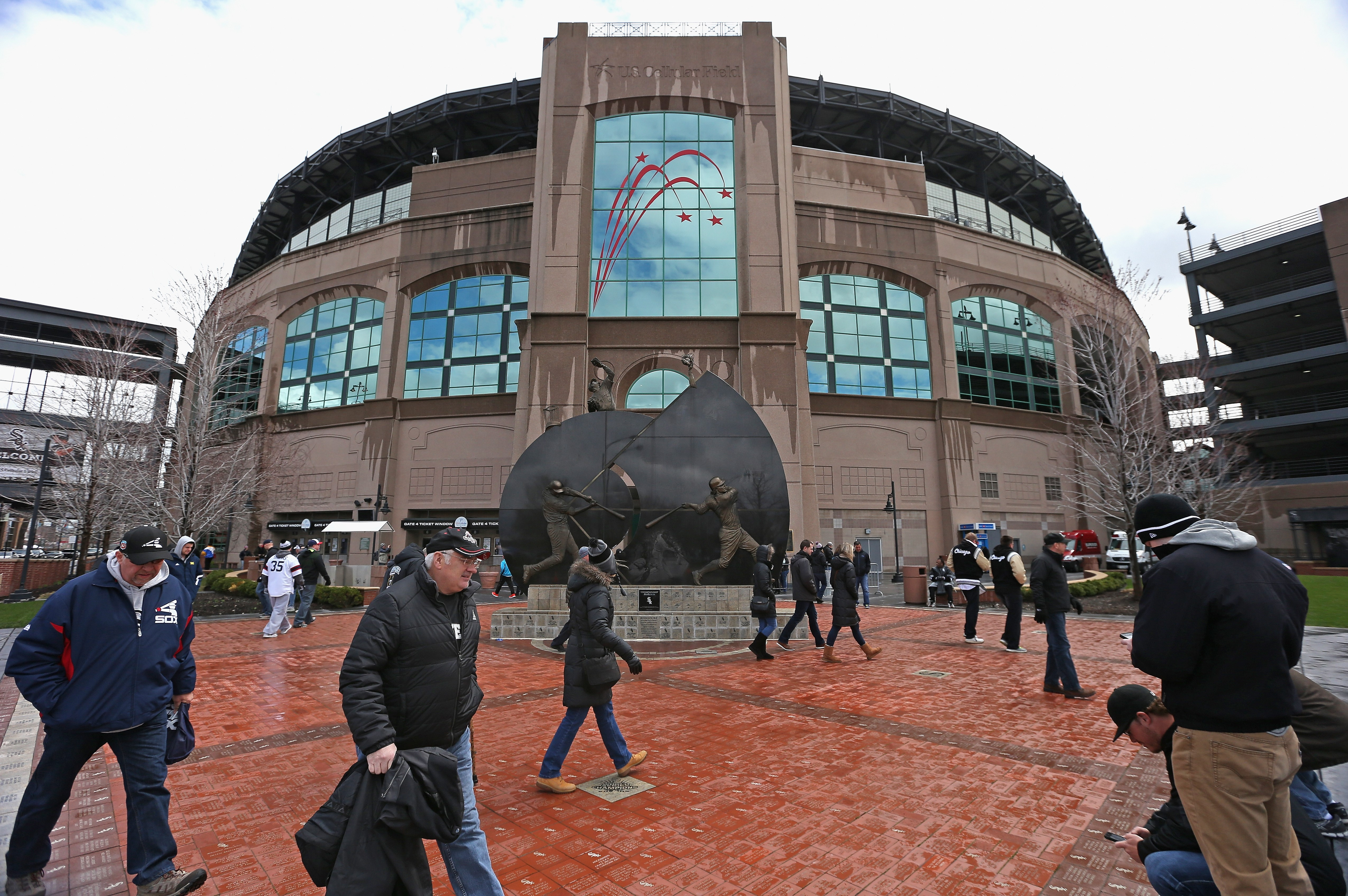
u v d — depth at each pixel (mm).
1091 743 5406
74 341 52625
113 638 3086
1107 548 33188
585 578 4527
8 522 39031
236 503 24594
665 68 27609
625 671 8977
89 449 24000
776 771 4789
